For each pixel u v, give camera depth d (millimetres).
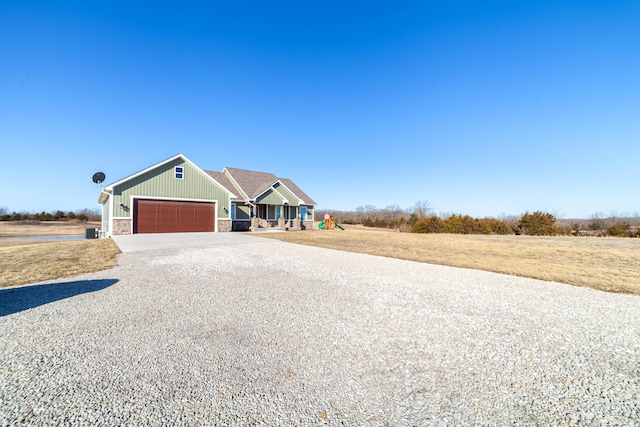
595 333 3957
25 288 5688
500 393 2621
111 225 16484
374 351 3369
